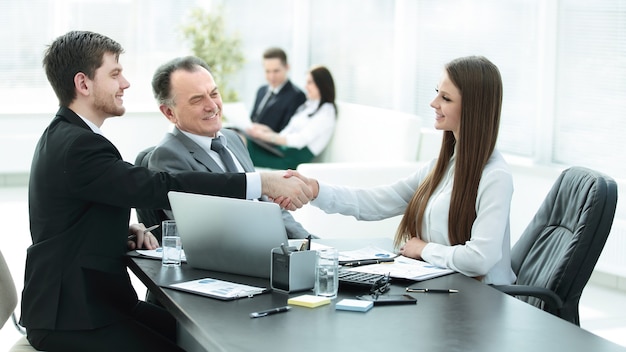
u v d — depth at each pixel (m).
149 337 2.91
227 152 3.68
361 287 2.64
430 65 7.51
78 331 2.84
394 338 2.16
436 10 7.39
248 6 9.44
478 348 2.08
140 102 9.17
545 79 6.13
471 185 3.17
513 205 6.28
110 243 2.95
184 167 3.50
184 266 2.95
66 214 2.88
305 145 7.27
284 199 3.13
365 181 5.88
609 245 5.52
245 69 9.53
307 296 2.52
